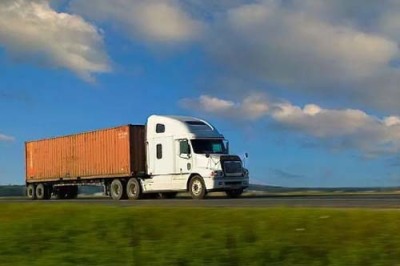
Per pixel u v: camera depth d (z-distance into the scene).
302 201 22.61
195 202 23.36
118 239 11.22
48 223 12.58
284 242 10.37
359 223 10.92
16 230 12.26
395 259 9.63
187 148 34.94
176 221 11.90
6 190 56.31
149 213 12.65
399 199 23.97
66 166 44.03
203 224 11.55
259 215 11.88
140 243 10.94
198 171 34.38
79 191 46.38
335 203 20.20
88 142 41.91
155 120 36.97
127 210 13.11
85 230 11.88
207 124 36.16
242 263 9.91
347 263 9.63
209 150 34.84
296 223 11.16
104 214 12.81
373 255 9.75
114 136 39.41
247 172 35.06
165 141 36.25
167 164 36.12
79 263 10.36
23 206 15.18
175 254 10.26
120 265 10.14
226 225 11.37
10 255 10.97
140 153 38.25
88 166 41.81
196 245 10.54
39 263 10.45
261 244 10.34
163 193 37.28
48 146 46.16
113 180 39.84
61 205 15.33
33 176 47.62
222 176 33.88
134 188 38.16
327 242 10.30
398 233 10.34
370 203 20.05
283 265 9.79
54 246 11.23
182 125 35.47
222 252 10.19
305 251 10.09
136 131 38.34
